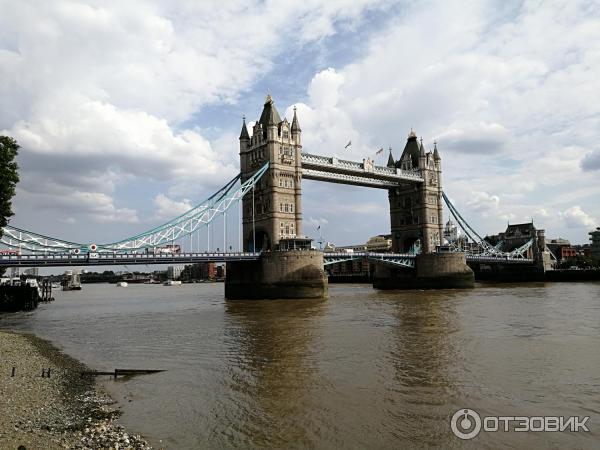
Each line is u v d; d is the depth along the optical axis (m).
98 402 22.19
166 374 27.61
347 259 99.75
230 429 18.62
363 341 36.28
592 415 19.66
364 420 19.34
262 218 93.50
